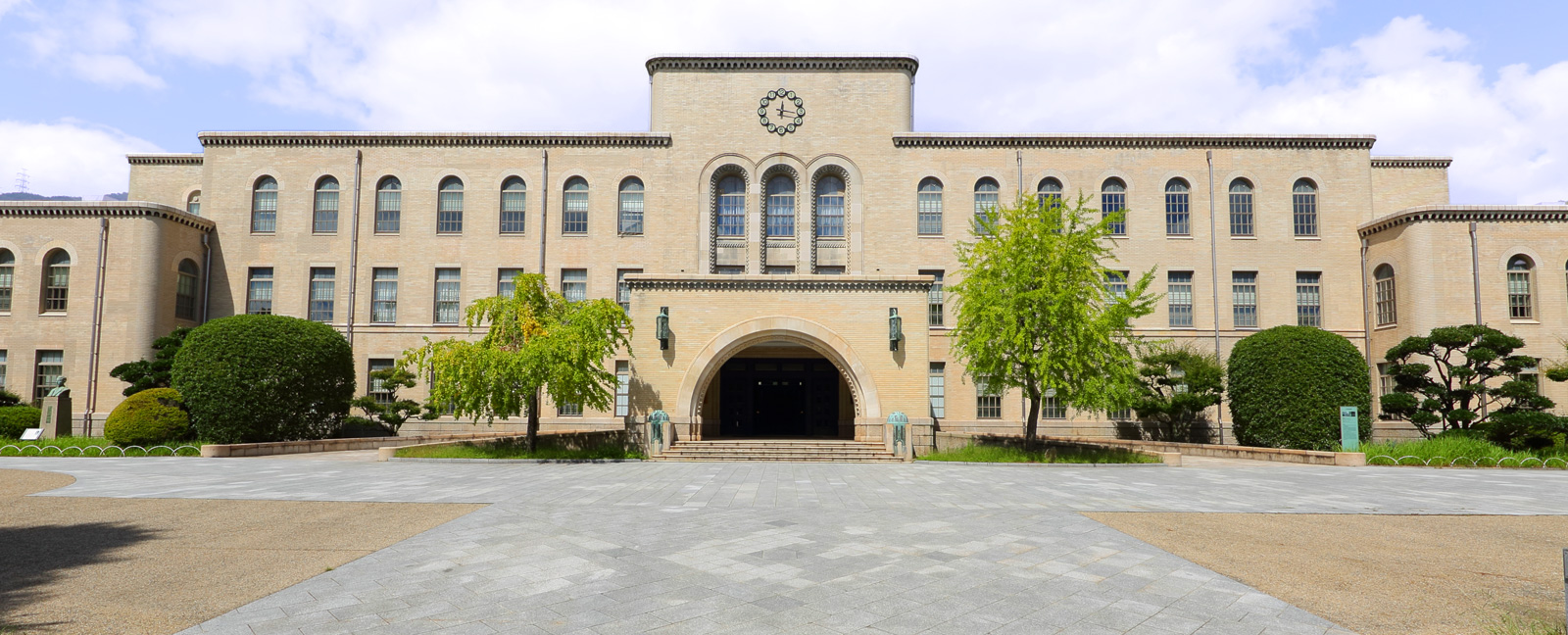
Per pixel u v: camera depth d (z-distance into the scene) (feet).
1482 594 23.81
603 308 75.41
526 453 74.02
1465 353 79.30
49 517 36.32
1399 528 35.53
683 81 110.73
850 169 109.29
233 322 78.79
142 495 43.98
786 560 27.55
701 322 79.97
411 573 25.53
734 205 111.04
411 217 108.78
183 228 103.19
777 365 104.06
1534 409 79.36
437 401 72.02
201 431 76.13
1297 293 108.58
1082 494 47.09
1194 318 107.96
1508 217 96.12
